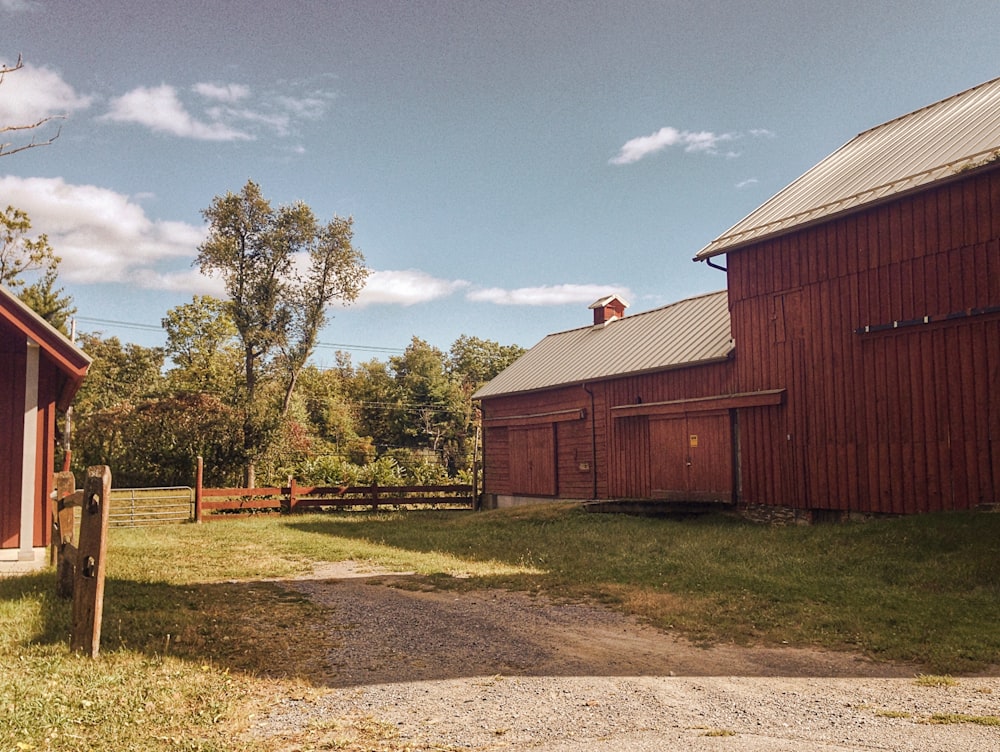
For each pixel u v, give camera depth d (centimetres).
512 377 2836
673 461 2020
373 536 1755
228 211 3550
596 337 2717
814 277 1644
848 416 1558
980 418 1330
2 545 1113
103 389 5738
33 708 522
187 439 3206
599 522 1781
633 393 2183
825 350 1611
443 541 1627
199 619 845
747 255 1809
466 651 740
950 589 1001
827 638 778
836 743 475
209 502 2305
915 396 1436
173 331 5316
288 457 3478
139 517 2252
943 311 1395
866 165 1727
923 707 559
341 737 502
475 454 2848
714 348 1959
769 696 591
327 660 703
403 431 6412
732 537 1493
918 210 1450
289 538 1716
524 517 1958
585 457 2358
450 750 477
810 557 1242
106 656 667
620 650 744
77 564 674
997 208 1324
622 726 519
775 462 1719
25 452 1129
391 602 984
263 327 3619
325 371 6681
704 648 752
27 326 1091
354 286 3734
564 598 1009
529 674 661
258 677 639
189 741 486
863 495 1520
